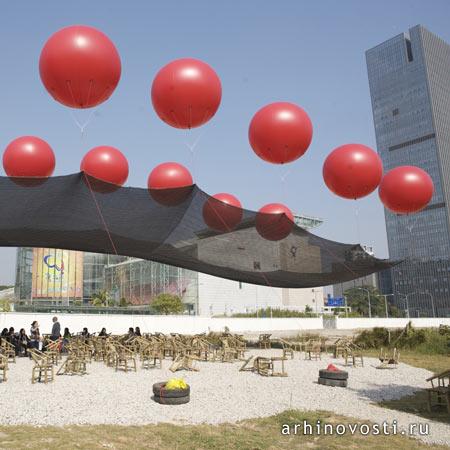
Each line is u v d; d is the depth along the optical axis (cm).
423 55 11181
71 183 955
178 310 5981
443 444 523
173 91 794
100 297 7225
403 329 1881
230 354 1312
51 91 762
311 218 5478
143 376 985
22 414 597
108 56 735
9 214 1080
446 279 9512
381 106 11794
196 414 629
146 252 1467
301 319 4128
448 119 11025
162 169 1071
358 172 952
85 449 454
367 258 1442
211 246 1351
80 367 1034
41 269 7725
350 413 660
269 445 502
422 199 1029
